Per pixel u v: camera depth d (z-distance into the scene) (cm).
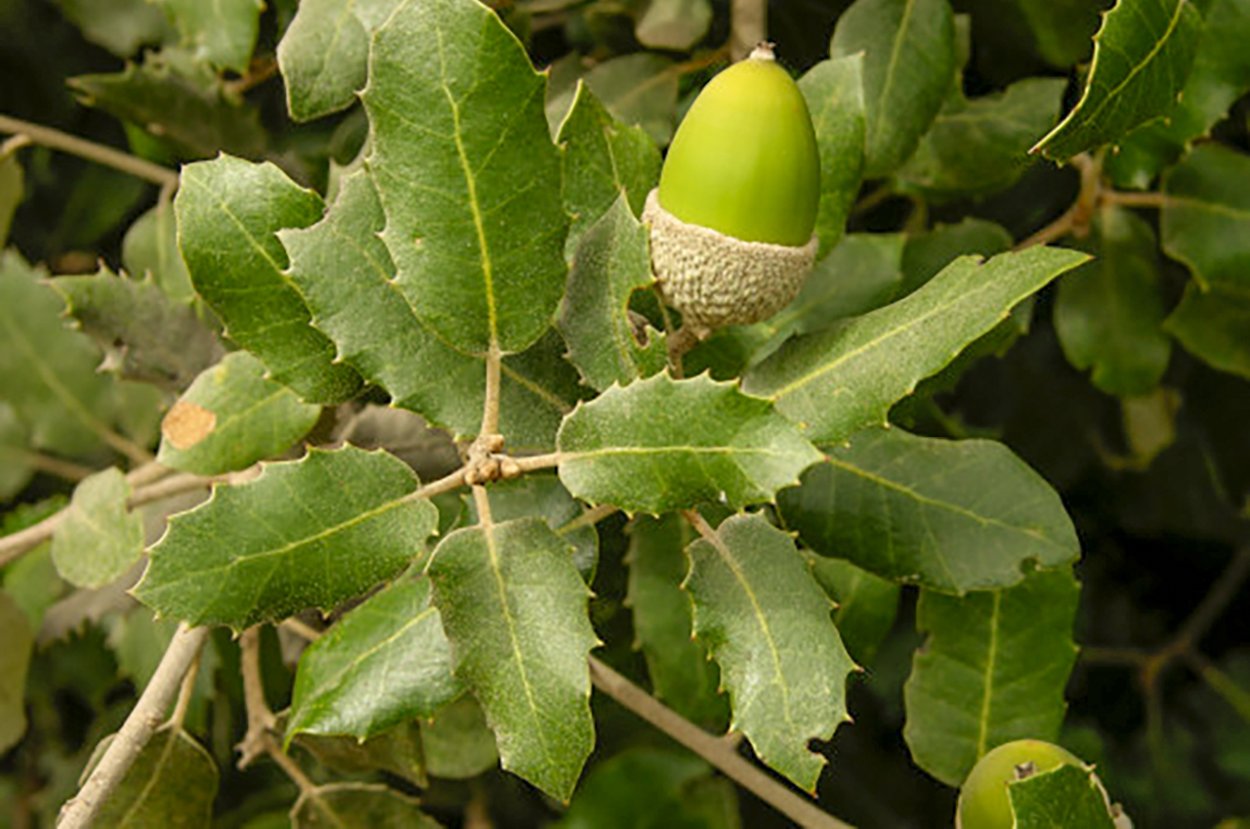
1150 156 42
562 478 34
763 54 34
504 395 35
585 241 35
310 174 45
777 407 35
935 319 34
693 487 34
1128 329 43
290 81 38
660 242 34
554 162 34
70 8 44
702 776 47
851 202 38
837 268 40
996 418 48
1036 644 40
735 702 35
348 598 35
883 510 38
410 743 39
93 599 44
